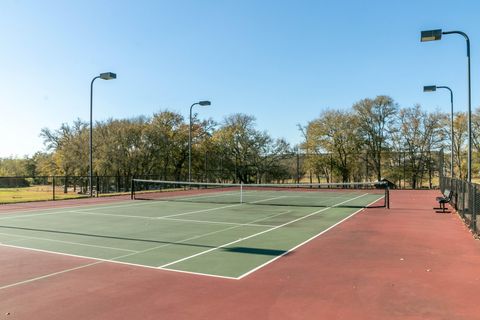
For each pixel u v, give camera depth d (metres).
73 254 10.40
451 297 6.90
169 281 7.85
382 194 38.31
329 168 56.94
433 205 25.19
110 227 15.41
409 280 7.93
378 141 54.41
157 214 20.11
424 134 54.53
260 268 8.88
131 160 53.41
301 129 58.97
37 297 6.91
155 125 56.59
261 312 6.16
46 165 61.84
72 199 30.94
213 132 64.25
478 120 51.69
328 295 6.99
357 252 10.62
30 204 26.41
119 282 7.79
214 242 12.16
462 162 53.84
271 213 20.62
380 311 6.22
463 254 10.37
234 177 63.97
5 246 11.52
